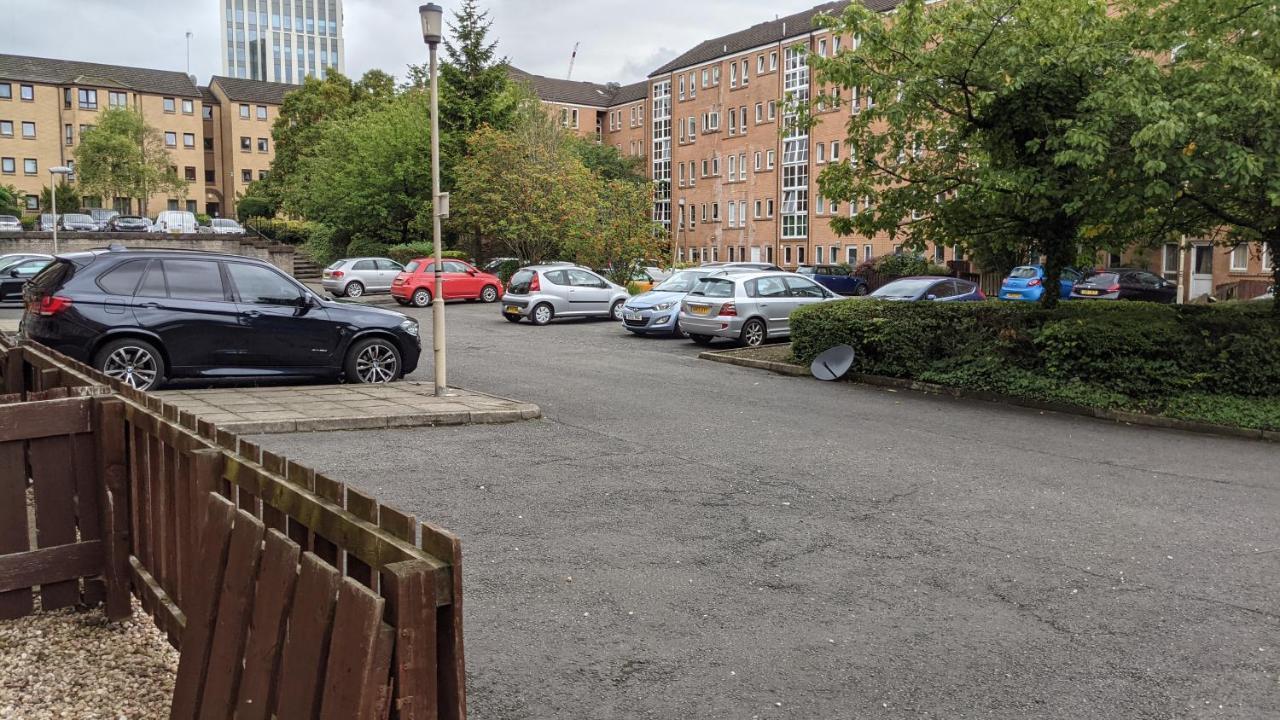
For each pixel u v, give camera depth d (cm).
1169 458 988
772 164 6631
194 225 5684
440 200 1194
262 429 965
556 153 4016
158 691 371
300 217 7019
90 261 1170
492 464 847
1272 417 1162
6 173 8256
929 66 1343
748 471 846
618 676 420
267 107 10144
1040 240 1473
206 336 1206
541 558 581
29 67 8494
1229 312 1369
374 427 1020
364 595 217
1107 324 1297
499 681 411
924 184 1482
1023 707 398
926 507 734
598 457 891
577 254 3781
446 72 4581
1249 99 1146
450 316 2897
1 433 430
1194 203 1330
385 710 214
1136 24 1368
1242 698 410
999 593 539
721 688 410
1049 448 1023
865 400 1360
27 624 442
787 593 531
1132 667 440
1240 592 550
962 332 1466
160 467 409
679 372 1631
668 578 551
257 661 267
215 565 303
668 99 7894
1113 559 609
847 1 6350
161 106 9269
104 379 533
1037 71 1262
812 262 6225
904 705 398
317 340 1291
